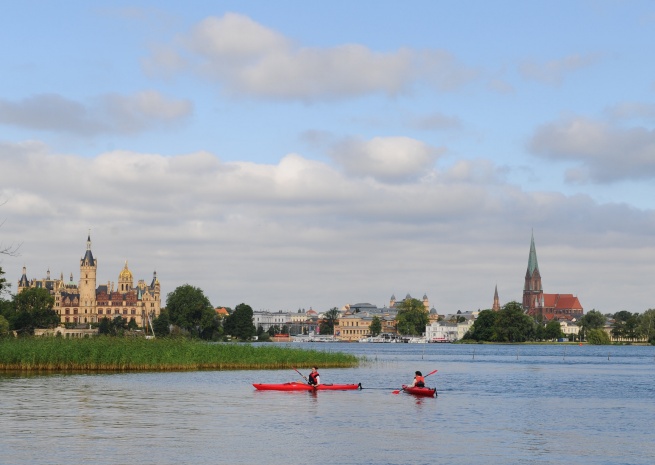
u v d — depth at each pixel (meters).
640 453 51.44
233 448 51.47
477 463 48.12
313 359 134.62
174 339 133.12
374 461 48.16
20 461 46.53
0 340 120.06
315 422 63.47
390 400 80.75
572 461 48.91
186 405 73.00
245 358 123.88
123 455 48.56
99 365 112.19
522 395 90.00
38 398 76.19
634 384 109.31
